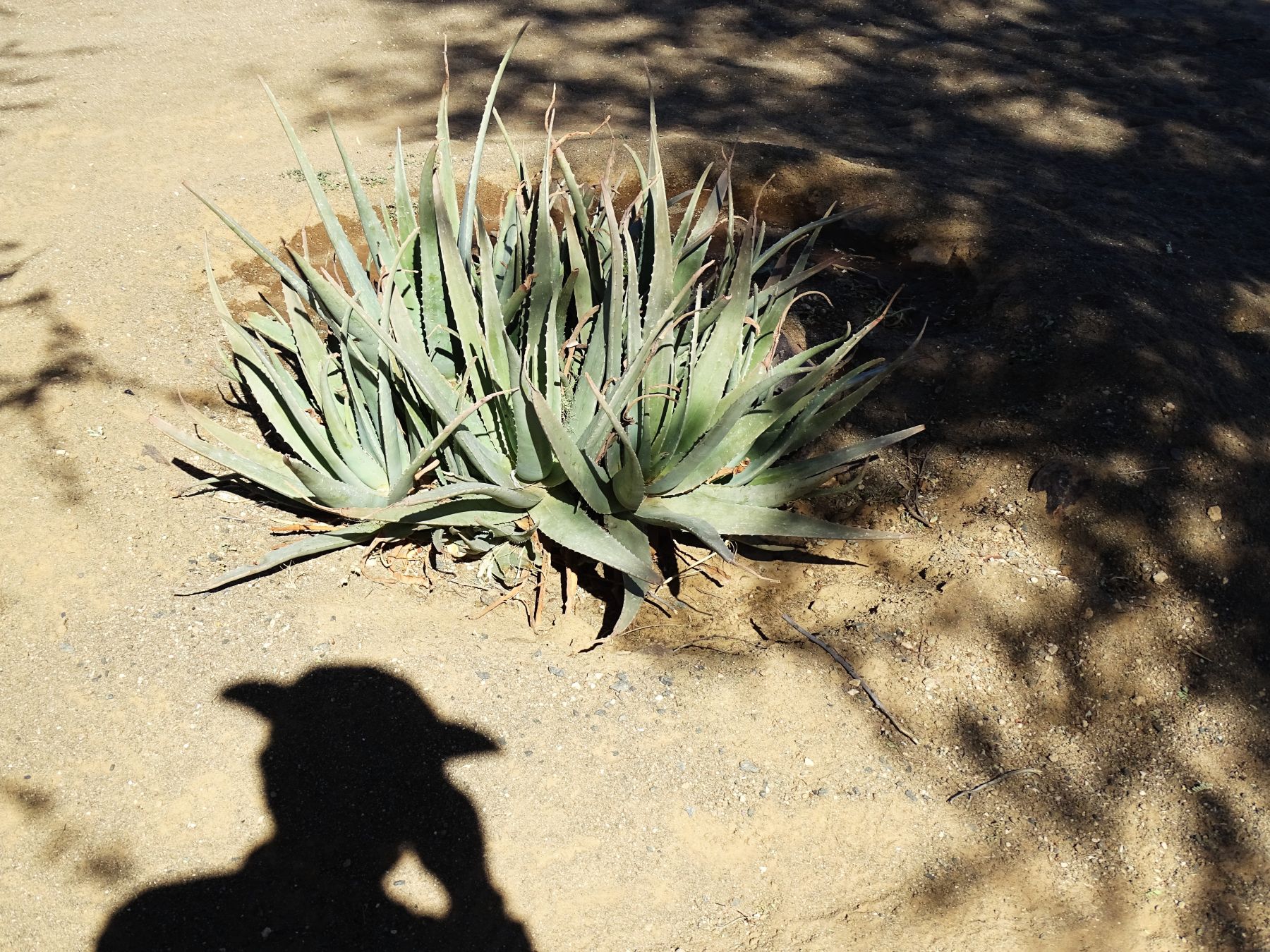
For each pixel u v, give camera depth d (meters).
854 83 3.48
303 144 2.83
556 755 1.49
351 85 3.28
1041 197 2.71
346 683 1.53
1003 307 2.22
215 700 1.50
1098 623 1.71
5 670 1.51
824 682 1.62
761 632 1.71
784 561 1.82
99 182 2.55
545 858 1.41
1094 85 3.54
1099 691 1.66
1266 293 2.37
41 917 1.32
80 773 1.43
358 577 1.67
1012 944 1.39
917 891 1.44
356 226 2.45
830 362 1.61
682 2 4.16
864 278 2.39
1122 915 1.44
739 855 1.44
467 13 3.94
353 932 1.33
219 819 1.40
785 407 1.66
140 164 2.66
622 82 3.41
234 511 1.75
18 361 1.94
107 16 3.75
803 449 1.97
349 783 1.44
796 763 1.53
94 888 1.34
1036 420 1.96
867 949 1.37
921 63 3.68
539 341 1.62
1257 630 1.74
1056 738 1.61
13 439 1.79
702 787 1.49
